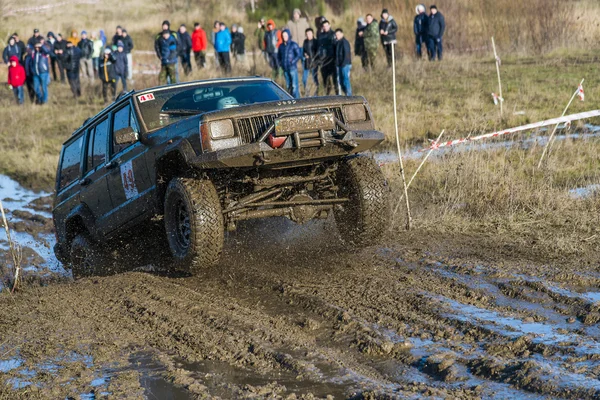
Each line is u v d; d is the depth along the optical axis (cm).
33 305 1263
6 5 8100
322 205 1347
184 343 1016
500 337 938
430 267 1310
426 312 1058
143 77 4709
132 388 871
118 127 1486
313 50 3506
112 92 4428
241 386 855
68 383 905
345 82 3419
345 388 835
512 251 1387
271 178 1301
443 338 961
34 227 2170
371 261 1374
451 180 1903
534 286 1138
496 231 1560
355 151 1273
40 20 7931
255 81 1496
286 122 1199
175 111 1409
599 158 2109
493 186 1766
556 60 3838
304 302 1147
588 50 4147
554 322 995
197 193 1247
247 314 1117
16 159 3166
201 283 1322
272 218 1648
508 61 4047
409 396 792
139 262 1620
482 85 3412
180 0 7662
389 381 853
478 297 1118
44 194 2652
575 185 1858
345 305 1112
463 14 4756
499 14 4675
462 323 998
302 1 5941
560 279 1183
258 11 6397
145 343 1030
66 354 1008
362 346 953
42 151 3338
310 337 1004
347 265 1354
